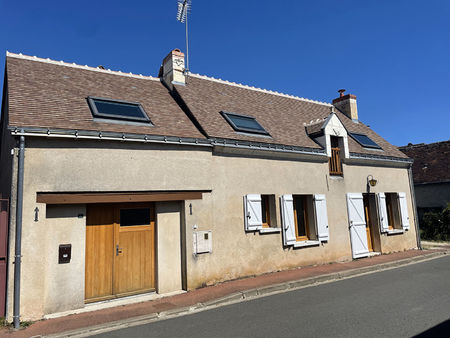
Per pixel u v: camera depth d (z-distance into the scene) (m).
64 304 6.00
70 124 6.39
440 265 9.88
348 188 11.12
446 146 19.62
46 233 5.91
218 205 8.01
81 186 6.20
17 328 5.25
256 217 8.54
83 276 6.23
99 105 7.73
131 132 6.86
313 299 6.45
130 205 7.18
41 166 5.89
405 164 13.38
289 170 9.57
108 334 5.00
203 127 8.27
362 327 4.83
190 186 7.56
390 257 11.06
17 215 5.55
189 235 7.44
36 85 7.60
